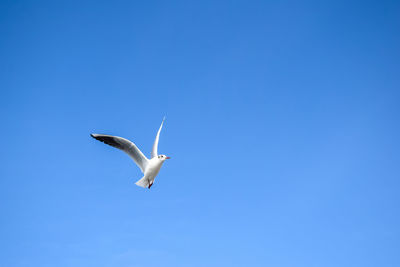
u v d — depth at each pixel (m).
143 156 10.23
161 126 11.14
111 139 10.12
